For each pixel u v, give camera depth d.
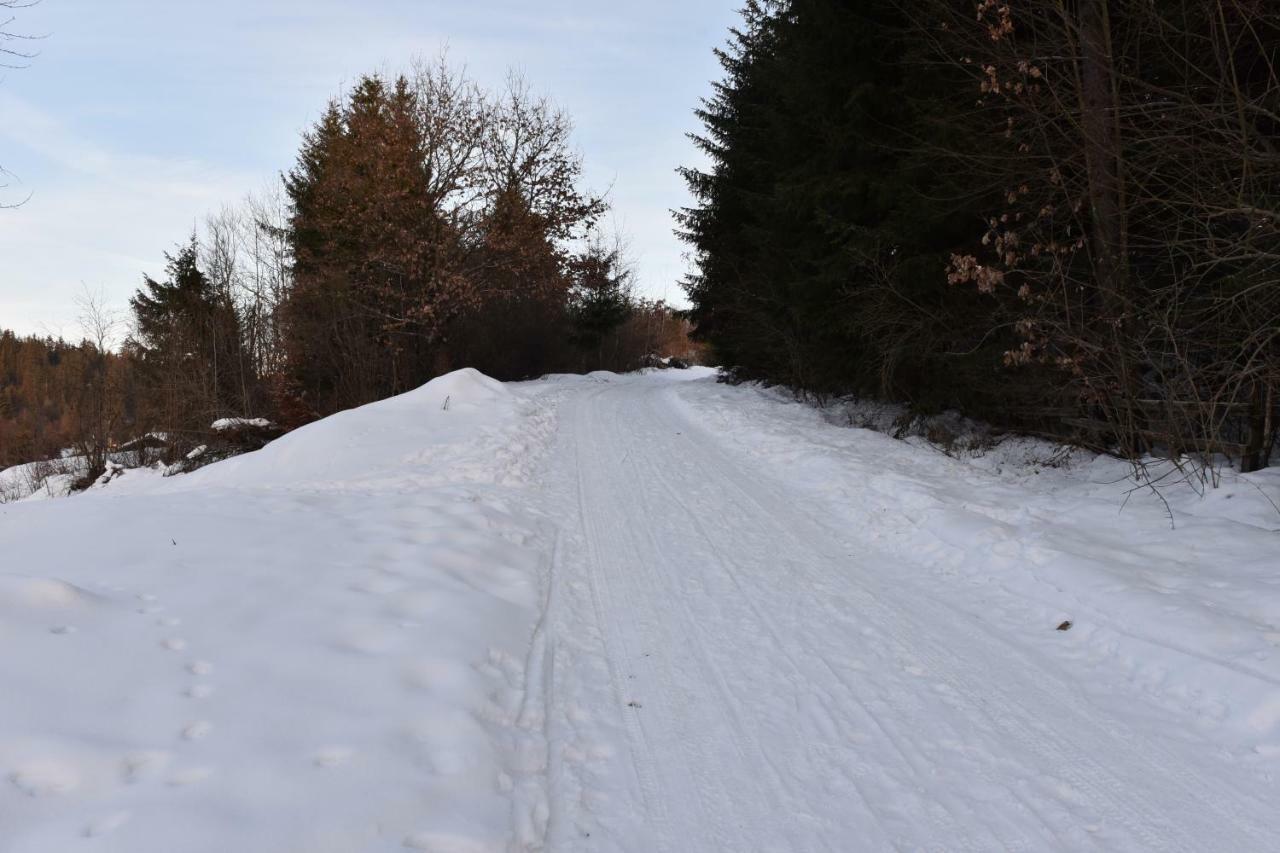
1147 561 6.20
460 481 10.37
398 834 2.99
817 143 14.42
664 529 8.17
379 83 26.00
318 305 27.95
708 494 9.73
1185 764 3.75
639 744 4.04
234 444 20.92
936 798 3.54
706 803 3.53
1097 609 5.47
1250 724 3.99
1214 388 7.91
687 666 4.95
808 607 5.93
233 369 31.34
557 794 3.59
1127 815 3.38
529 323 35.12
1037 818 3.38
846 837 3.28
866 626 5.55
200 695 3.72
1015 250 9.37
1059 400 10.18
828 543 7.65
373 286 25.73
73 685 3.58
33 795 2.83
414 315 25.67
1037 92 9.12
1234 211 6.60
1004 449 11.47
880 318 11.98
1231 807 3.41
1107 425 9.36
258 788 3.07
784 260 16.92
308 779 3.18
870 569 6.86
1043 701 4.44
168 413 26.77
